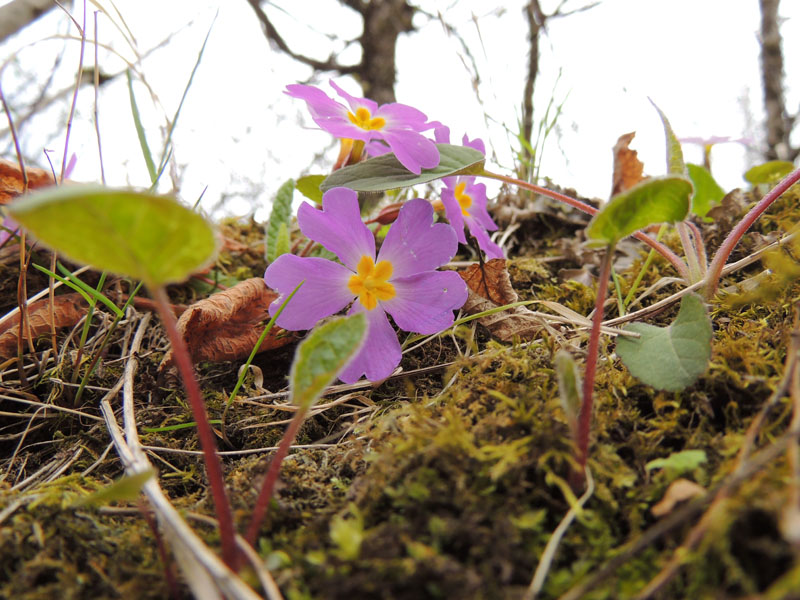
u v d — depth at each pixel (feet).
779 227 0.37
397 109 0.37
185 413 0.31
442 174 0.32
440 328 0.31
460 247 0.47
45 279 0.40
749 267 0.35
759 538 0.17
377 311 0.30
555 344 0.30
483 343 0.34
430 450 0.22
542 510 0.20
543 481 0.21
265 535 0.22
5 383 0.33
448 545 0.19
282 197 0.44
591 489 0.21
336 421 0.30
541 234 0.50
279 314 0.29
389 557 0.19
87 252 0.17
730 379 0.25
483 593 0.18
